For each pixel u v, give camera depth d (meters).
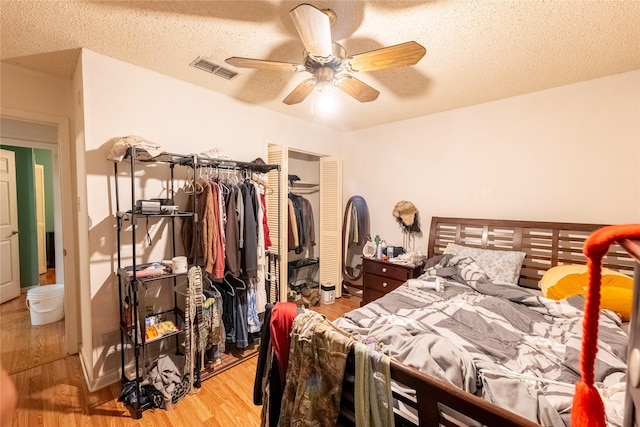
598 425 0.41
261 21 1.55
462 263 2.52
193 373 1.96
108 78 1.95
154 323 2.04
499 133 2.74
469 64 2.02
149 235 2.18
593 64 2.01
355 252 3.97
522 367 1.23
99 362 1.96
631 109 2.14
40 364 2.23
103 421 1.68
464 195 2.99
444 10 1.44
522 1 1.37
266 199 3.04
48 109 2.15
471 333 1.53
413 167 3.37
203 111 2.47
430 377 0.81
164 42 1.76
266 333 1.20
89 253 1.91
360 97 2.00
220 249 2.15
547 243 2.46
